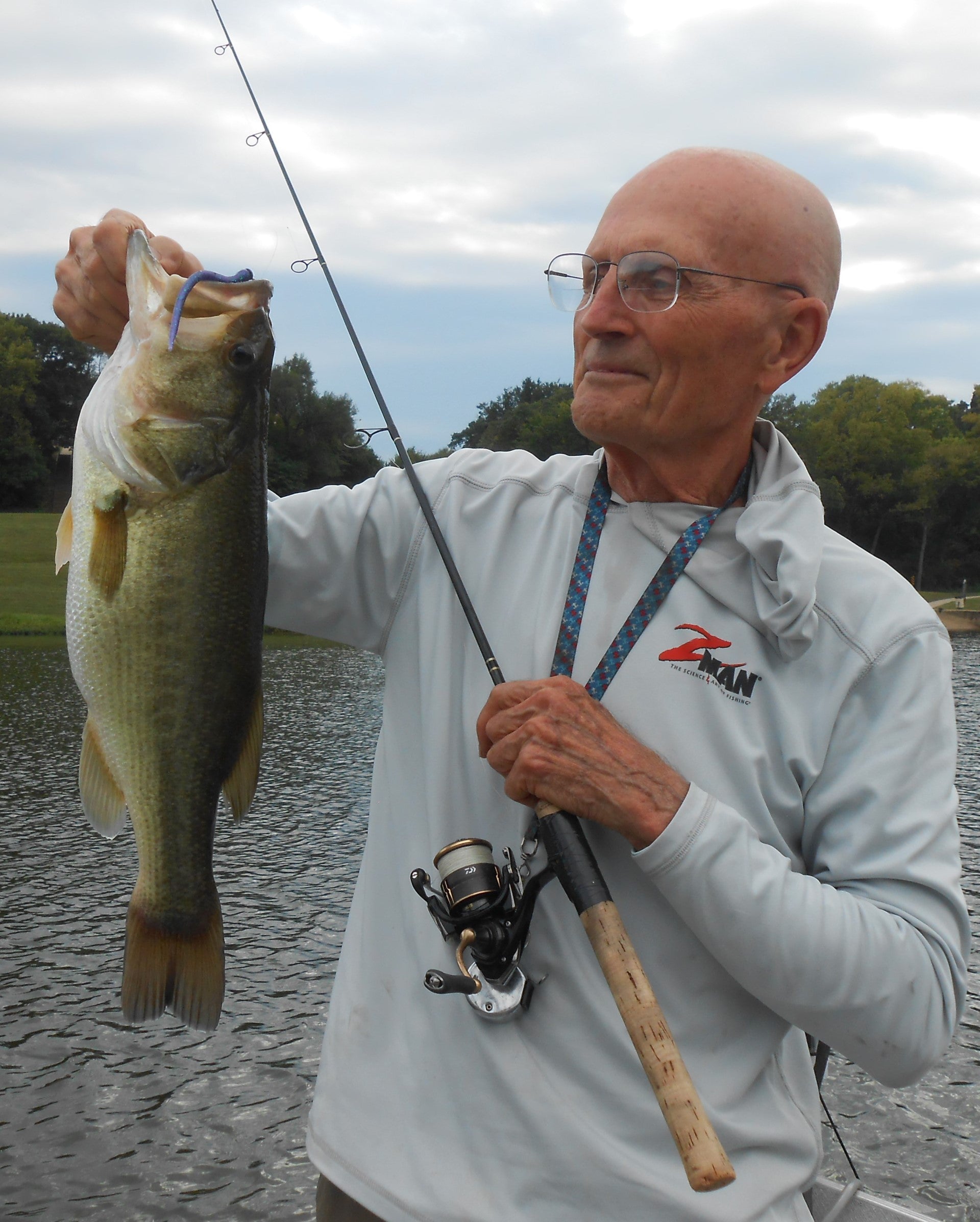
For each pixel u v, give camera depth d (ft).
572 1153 3.02
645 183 3.44
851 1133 11.15
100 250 3.57
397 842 3.53
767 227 3.35
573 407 3.51
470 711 3.49
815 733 3.25
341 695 35.70
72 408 147.54
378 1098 3.28
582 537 3.55
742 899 2.95
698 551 3.41
